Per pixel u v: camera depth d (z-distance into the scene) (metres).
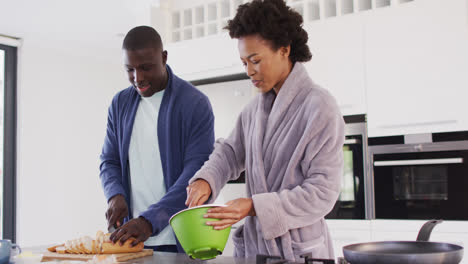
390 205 2.74
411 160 2.67
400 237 2.68
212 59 3.26
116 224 1.68
